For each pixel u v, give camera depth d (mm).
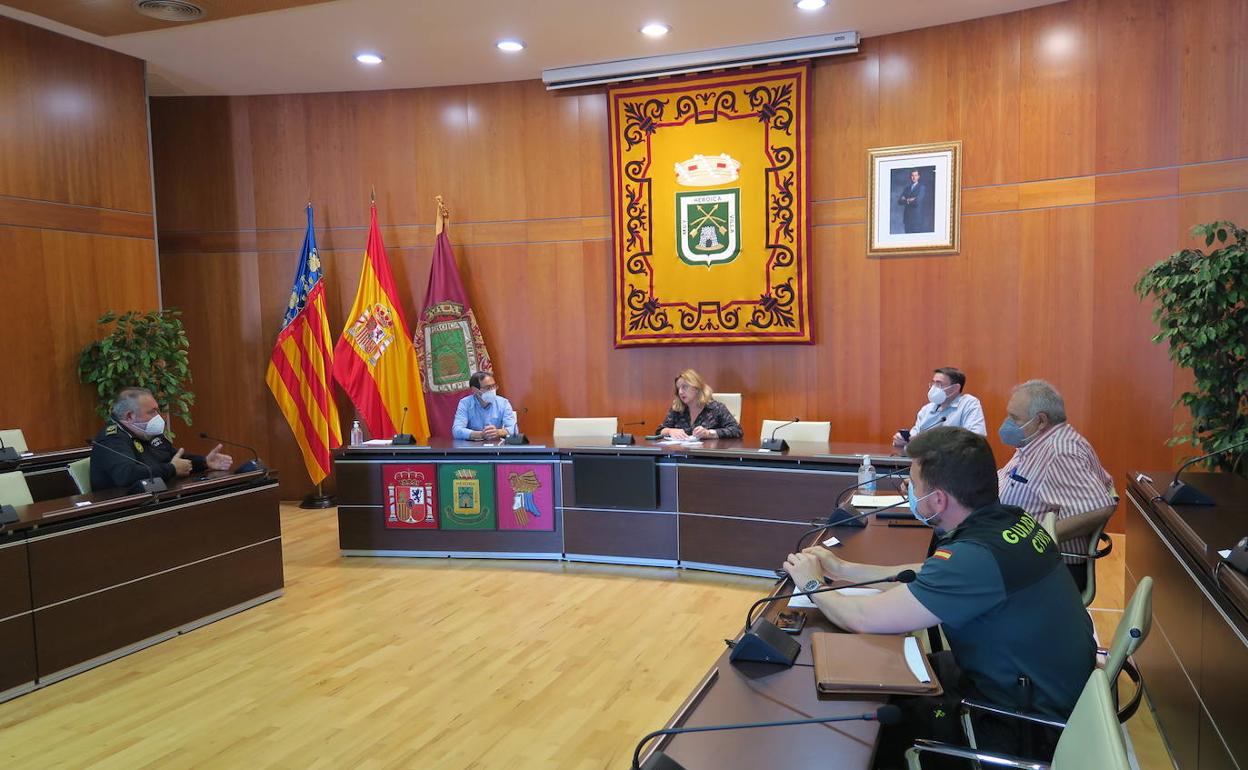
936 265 6379
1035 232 6020
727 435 5715
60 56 6035
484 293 7648
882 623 1926
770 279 6824
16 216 5773
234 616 4680
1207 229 4570
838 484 4789
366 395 7352
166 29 5965
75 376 6156
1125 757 1133
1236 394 4543
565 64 7020
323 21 5891
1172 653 2838
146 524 4246
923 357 6473
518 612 4613
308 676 3812
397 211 7695
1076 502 3037
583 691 3576
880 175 6473
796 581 2219
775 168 6711
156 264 6781
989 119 6113
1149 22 5535
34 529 3742
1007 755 1685
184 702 3568
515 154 7492
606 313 7410
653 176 7055
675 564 5328
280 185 7727
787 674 1869
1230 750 2154
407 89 7605
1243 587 2053
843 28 6262
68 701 3611
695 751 1523
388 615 4633
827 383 6801
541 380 7602
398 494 5781
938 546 2014
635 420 7402
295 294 7336
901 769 1873
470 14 5840
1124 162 5680
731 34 6348
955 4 5816
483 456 5645
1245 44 5258
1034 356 6086
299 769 2975
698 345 7145
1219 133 5375
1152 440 5719
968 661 1958
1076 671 1898
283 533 6633
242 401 7820
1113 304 5785
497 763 2980
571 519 5539
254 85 7383
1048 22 5859
